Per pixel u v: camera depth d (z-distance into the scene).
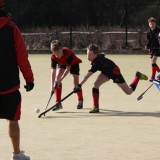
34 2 62.16
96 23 64.00
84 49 51.41
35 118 16.03
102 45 51.84
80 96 17.80
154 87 23.41
